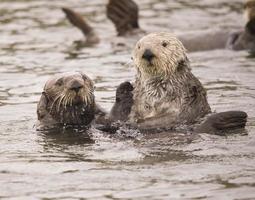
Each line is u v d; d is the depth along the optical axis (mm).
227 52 44312
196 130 27969
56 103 30297
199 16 55188
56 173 23641
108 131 29297
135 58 30234
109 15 49344
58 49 45969
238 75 38062
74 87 29391
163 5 59406
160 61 29406
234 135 27172
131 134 28453
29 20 54531
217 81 36906
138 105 29859
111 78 38219
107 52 44969
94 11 57750
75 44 47531
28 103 34156
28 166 24500
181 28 50875
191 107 29547
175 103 29562
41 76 39062
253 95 33875
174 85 29750
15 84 37625
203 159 24359
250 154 24672
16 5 59844
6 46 46781
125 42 47375
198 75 38375
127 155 25406
